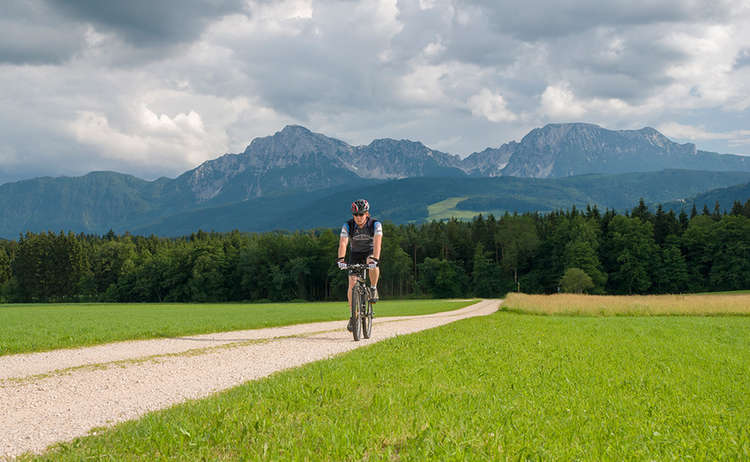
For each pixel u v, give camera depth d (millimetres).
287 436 3865
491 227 132750
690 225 107500
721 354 10180
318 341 11742
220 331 16266
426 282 118188
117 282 123000
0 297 119688
